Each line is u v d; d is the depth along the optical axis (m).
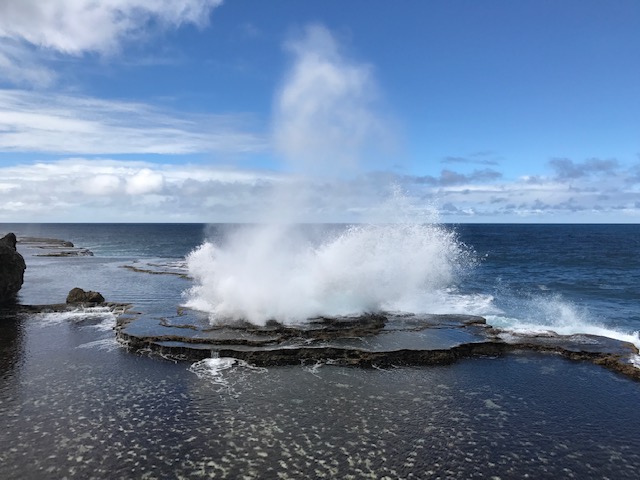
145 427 8.80
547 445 8.45
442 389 10.83
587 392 10.80
